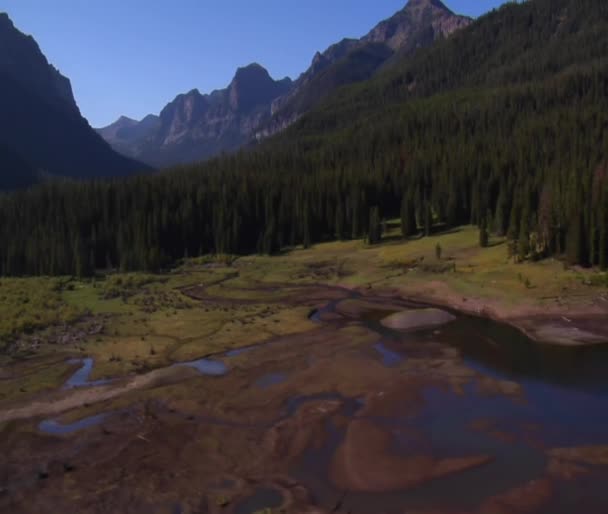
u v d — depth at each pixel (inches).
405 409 1977.1
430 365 2428.6
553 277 3560.5
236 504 1455.5
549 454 1610.5
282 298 4052.7
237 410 2030.0
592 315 2989.7
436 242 5132.9
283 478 1573.6
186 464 1667.1
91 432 1886.1
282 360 2571.4
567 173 4468.5
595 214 3624.5
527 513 1353.3
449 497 1440.7
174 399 2135.8
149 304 3826.3
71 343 2886.3
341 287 4298.7
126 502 1485.0
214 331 3105.3
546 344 2679.6
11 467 1680.6
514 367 2369.6
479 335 2883.9
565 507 1364.4
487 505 1395.2
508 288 3528.5
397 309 3553.2
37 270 5206.7
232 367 2490.2
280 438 1806.1
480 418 1872.5
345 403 2057.1
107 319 3388.3
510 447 1664.6
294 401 2097.7
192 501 1478.8
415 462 1614.2
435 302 3651.6
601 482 1455.5
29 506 1483.8
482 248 4653.1
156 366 2534.5
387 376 2309.3
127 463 1680.6
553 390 2091.5
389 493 1476.4
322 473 1593.3
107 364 2549.2
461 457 1625.2
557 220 3949.3
